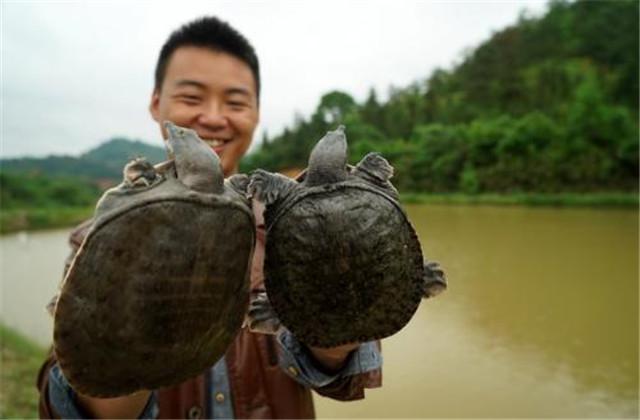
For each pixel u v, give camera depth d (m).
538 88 65.12
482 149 51.75
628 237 25.42
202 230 2.14
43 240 46.50
